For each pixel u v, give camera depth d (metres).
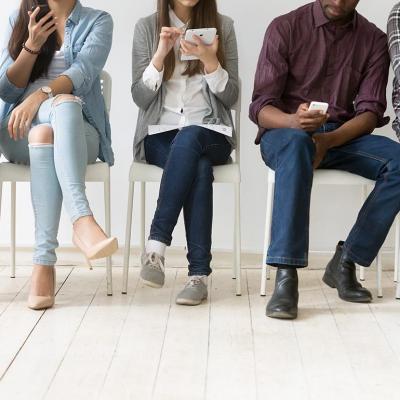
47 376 2.04
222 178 2.87
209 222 2.79
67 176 2.58
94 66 2.87
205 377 2.04
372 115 2.90
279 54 2.91
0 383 2.00
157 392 1.93
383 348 2.28
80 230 2.54
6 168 2.82
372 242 2.78
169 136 2.94
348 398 1.91
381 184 2.76
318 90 2.97
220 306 2.74
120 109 3.41
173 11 3.02
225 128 2.87
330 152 2.88
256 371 2.08
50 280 2.71
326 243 3.46
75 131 2.60
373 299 2.87
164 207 2.71
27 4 2.87
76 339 2.35
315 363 2.15
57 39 2.96
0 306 2.71
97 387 1.97
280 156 2.62
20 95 2.88
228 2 3.35
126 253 2.91
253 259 3.45
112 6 3.36
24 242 3.45
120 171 3.44
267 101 2.87
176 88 2.99
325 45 2.94
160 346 2.28
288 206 2.57
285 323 2.53
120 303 2.77
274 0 3.34
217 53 2.95
